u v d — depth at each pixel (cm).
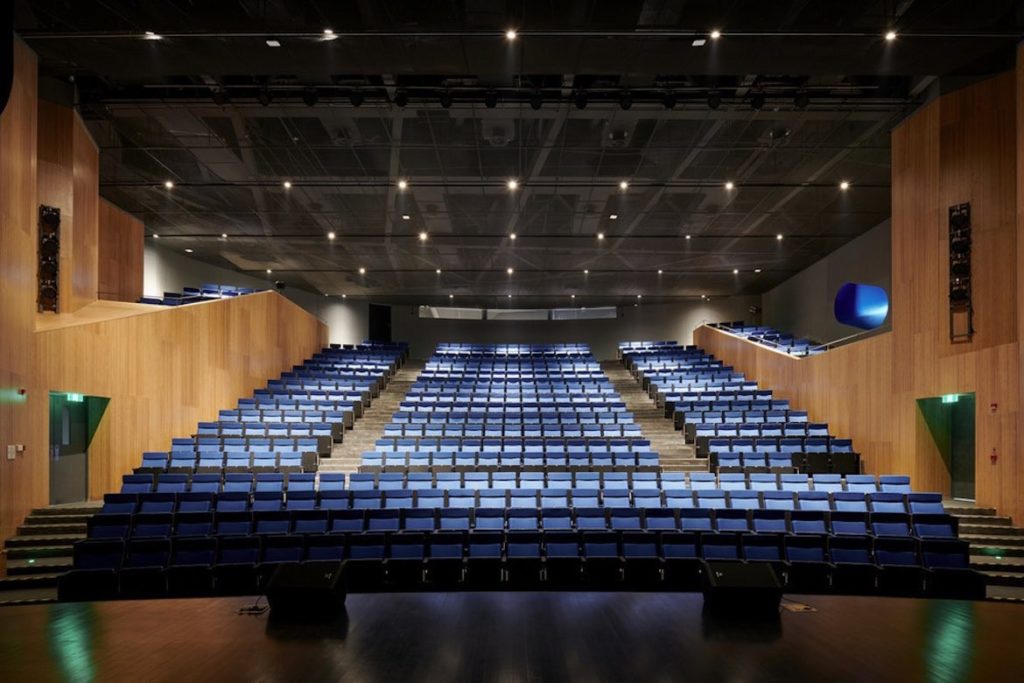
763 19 938
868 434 1278
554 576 843
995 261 1024
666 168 1376
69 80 1172
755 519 960
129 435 1195
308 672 492
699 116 1191
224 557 857
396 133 1250
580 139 1264
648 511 971
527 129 1234
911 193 1168
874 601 708
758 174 1405
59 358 1038
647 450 1359
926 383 1125
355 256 1994
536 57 1012
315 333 2105
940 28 941
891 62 1023
